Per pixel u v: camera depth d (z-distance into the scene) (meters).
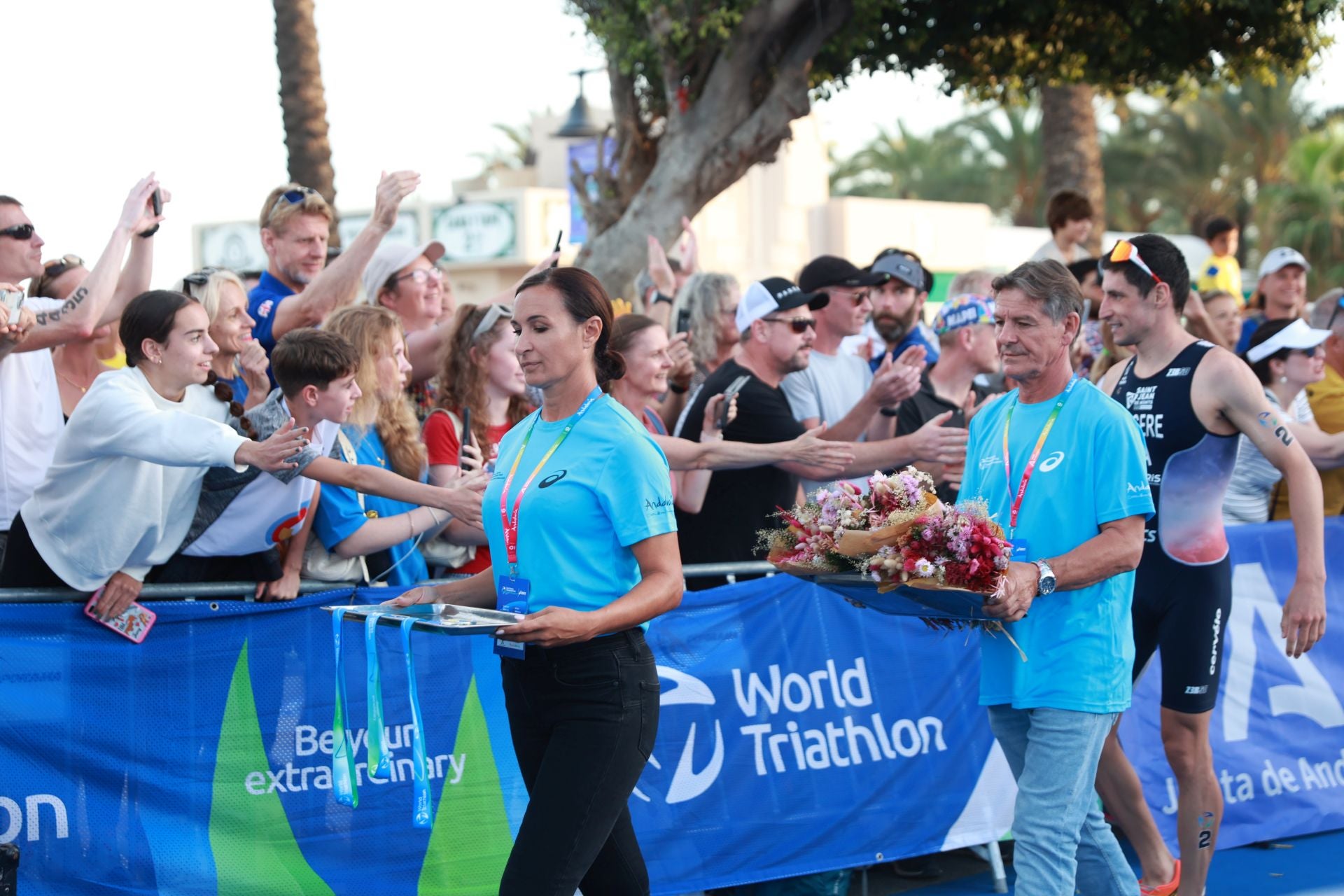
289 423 6.47
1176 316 8.29
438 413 8.56
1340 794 10.52
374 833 7.74
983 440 7.40
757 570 8.93
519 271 40.44
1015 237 47.22
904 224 42.38
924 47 17.36
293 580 7.62
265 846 7.46
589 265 16.86
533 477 5.97
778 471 9.22
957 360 10.44
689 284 11.25
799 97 16.23
